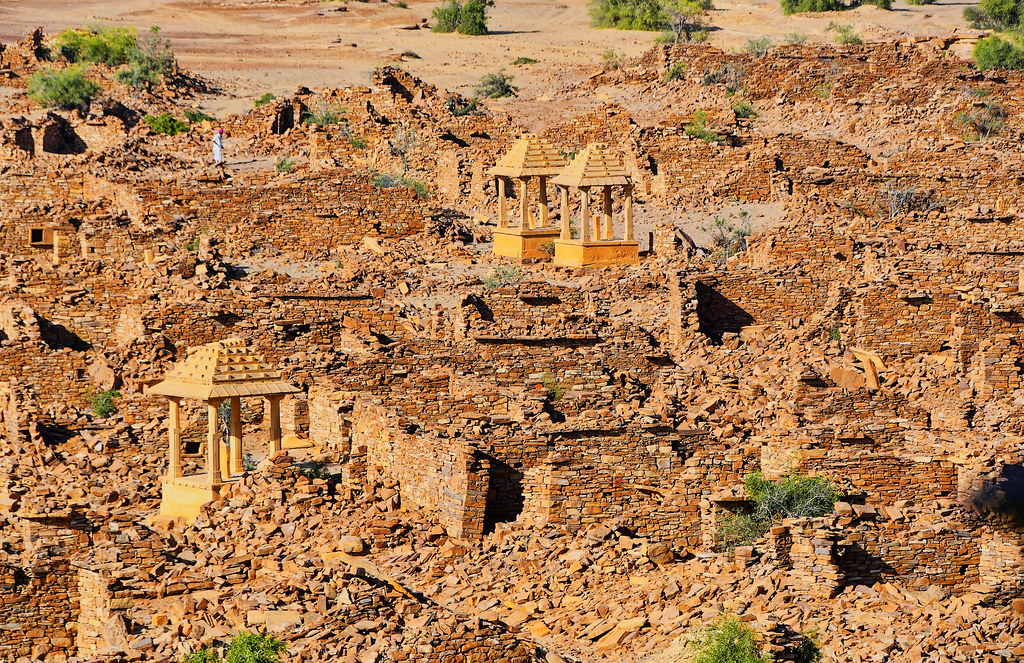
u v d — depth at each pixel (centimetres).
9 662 18562
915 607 19475
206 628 17550
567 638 19038
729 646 18062
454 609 19350
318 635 17400
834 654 18275
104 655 17325
